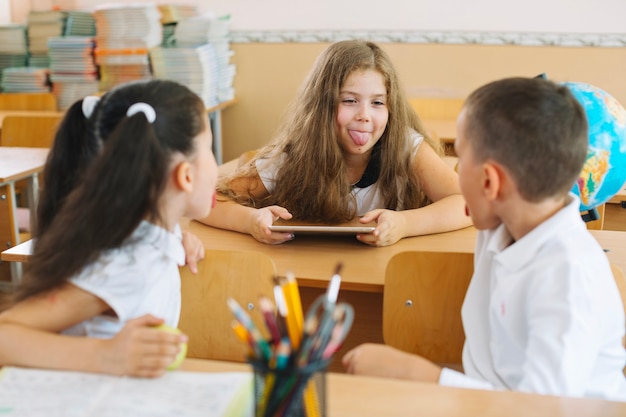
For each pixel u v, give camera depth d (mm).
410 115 1981
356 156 1923
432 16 3977
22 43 4117
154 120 1002
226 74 4121
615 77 3871
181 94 1062
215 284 1410
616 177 1633
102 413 826
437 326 1412
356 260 1592
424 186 1908
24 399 856
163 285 1090
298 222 1830
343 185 1855
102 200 961
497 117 1046
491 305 1099
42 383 896
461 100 3660
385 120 1842
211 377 916
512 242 1135
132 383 896
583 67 3889
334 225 1795
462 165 1120
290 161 1907
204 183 1083
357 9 4043
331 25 4094
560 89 1070
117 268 1013
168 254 1066
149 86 1051
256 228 1701
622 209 2672
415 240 1729
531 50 3916
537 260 1030
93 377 911
